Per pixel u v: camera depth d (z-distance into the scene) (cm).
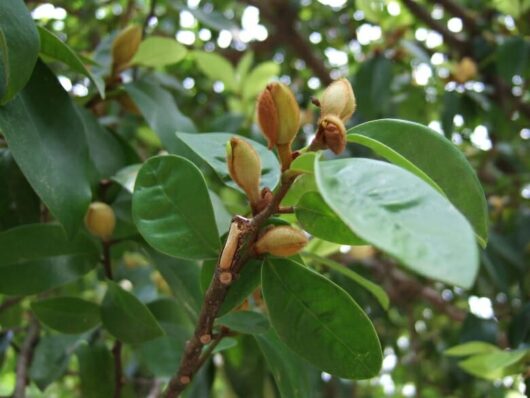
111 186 35
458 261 14
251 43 85
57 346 41
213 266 25
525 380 39
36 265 32
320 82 82
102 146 36
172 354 40
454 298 73
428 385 76
